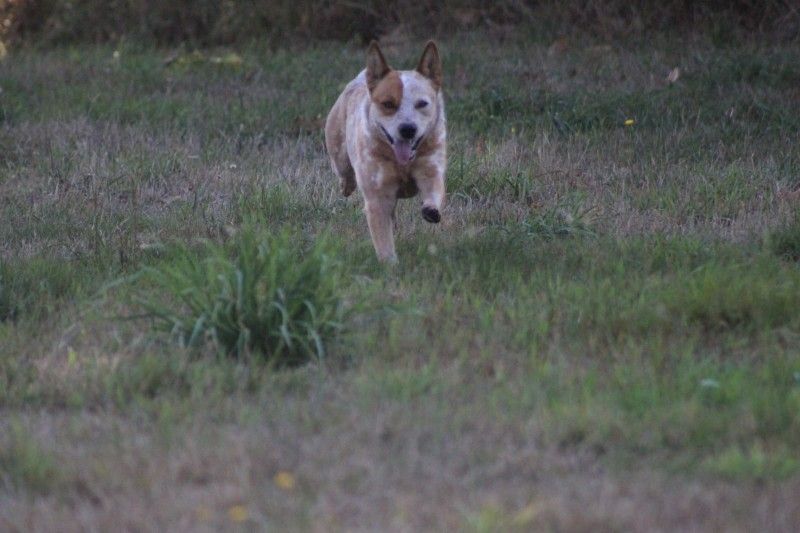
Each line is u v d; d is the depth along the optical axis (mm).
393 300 10461
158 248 12406
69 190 15211
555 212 13242
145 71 22547
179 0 26062
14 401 8570
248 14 25719
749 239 12180
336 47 24328
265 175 15695
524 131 17516
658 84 19750
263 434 7754
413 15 25078
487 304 10312
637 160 16094
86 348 9586
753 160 15734
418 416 7945
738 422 7637
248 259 9516
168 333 9578
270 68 22531
